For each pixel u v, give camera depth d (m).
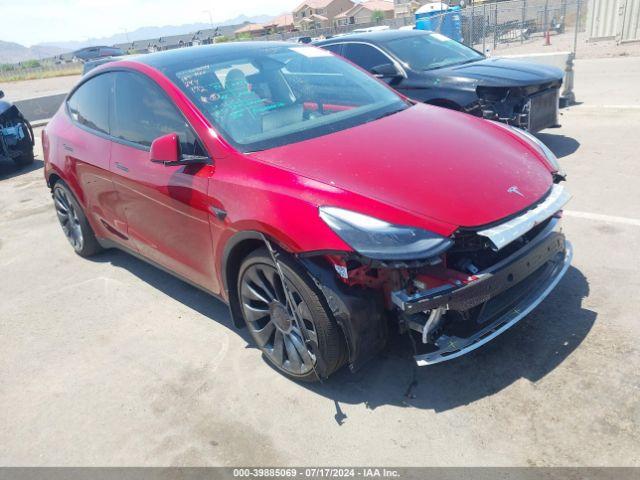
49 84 38.31
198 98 3.49
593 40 17.70
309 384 3.12
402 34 7.70
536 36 23.48
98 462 2.79
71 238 5.36
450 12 19.03
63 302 4.50
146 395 3.23
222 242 3.17
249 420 2.92
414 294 2.57
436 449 2.57
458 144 3.18
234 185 3.04
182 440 2.85
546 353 3.07
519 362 3.03
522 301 2.92
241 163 3.09
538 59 8.95
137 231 4.11
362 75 4.27
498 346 3.18
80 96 4.76
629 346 3.02
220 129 3.31
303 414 2.91
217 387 3.21
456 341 2.70
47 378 3.52
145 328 3.95
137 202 3.91
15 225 6.56
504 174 2.93
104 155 4.19
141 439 2.90
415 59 7.18
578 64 13.35
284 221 2.75
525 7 22.39
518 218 2.69
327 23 101.56
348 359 2.88
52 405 3.25
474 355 3.13
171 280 4.66
